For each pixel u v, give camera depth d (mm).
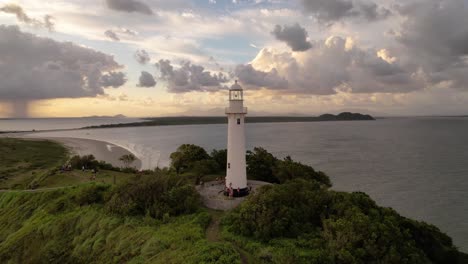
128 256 27078
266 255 23719
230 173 39156
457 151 121688
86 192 41031
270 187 33312
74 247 32594
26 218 43125
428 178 78125
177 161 53781
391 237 24625
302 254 23422
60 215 38875
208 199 37438
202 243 25438
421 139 172250
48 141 172250
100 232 32219
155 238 27438
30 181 63688
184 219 31531
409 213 55938
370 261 22906
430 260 28203
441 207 58219
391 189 69938
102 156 120750
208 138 199625
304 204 30453
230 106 38406
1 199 51938
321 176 48312
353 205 29281
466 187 69812
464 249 43438
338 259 22688
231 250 24031
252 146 145625
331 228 25703
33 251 34625
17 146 138875
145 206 34438
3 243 38281
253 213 28750
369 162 101062
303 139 181875
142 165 103375
